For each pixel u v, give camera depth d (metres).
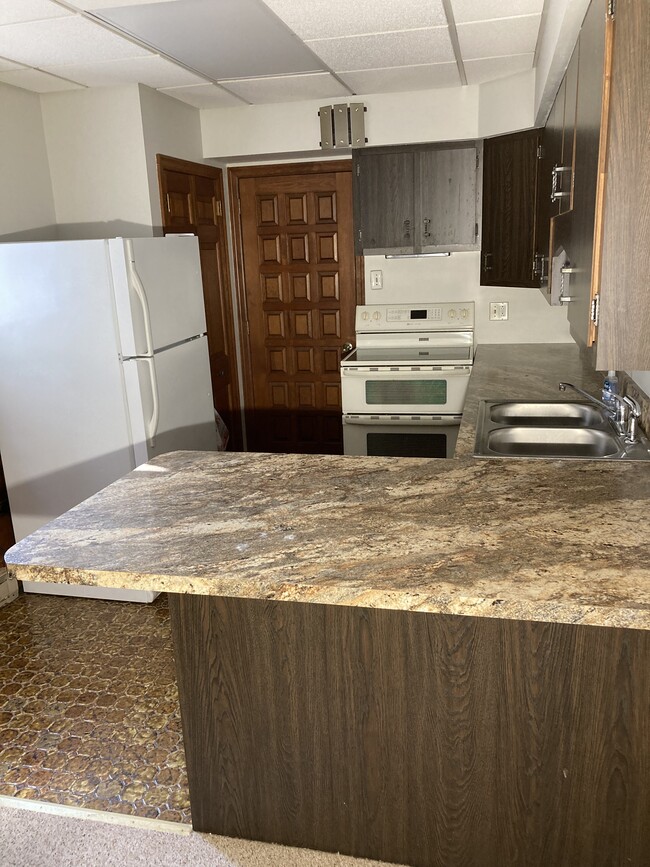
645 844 1.56
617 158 1.57
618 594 1.22
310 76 3.42
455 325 4.22
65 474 3.16
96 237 3.72
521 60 3.23
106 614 3.07
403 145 3.95
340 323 4.60
